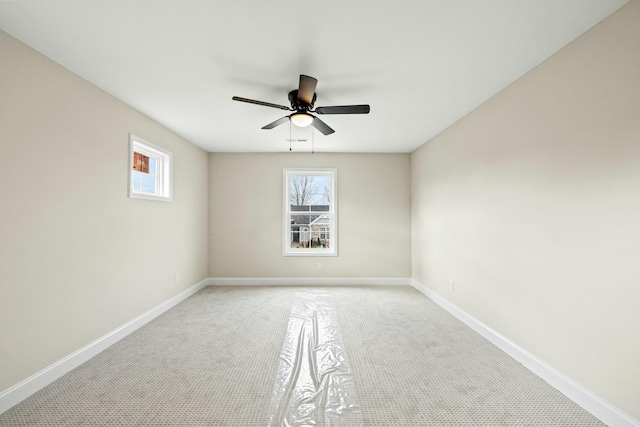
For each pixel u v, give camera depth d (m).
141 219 3.25
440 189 4.00
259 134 4.08
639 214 1.58
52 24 1.78
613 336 1.71
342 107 2.51
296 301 4.14
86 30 1.84
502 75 2.43
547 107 2.17
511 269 2.57
